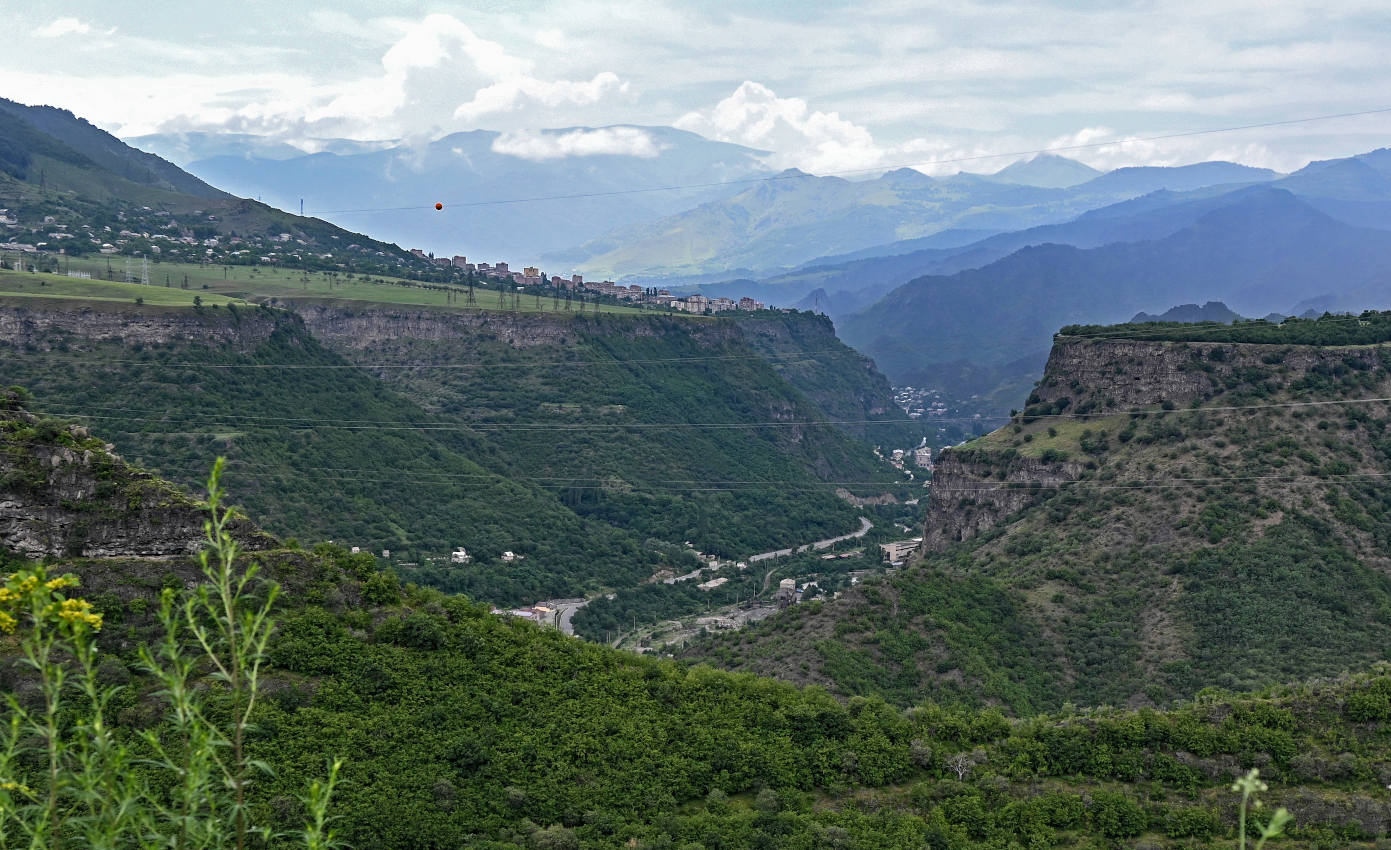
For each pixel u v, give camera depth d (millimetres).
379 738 76188
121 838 35031
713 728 89375
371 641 85750
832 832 77062
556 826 74062
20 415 85750
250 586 82688
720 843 74812
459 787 75312
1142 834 81375
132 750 63875
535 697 86500
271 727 72500
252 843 63250
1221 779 86625
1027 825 81875
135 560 80062
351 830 67875
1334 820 80688
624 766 82125
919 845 77438
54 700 31141
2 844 33188
